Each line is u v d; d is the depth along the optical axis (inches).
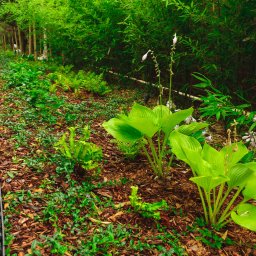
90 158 154.2
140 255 110.2
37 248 107.4
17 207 126.6
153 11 243.8
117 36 322.7
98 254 108.9
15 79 307.0
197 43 213.8
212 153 129.3
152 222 127.7
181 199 143.8
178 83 278.1
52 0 400.8
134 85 344.8
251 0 187.8
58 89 319.6
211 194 150.3
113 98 302.8
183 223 128.5
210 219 128.0
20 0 486.3
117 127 150.7
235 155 128.1
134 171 164.7
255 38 187.0
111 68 352.2
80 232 117.2
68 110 246.8
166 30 236.2
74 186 144.5
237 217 110.6
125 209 133.0
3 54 663.8
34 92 230.8
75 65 434.0
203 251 115.3
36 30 524.1
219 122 241.4
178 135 135.0
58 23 370.9
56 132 204.7
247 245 120.3
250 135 159.0
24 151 171.6
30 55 535.5
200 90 263.7
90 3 341.4
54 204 130.0
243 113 185.9
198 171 119.6
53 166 158.6
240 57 209.8
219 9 202.5
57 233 112.7
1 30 741.3
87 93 311.1
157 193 146.7
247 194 116.7
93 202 133.3
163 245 116.0
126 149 174.1
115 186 148.7
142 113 153.1
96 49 337.7
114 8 315.0
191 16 206.2
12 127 200.1
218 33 198.1
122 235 118.2
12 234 112.7
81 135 203.8
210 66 208.2
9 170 151.4
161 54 253.0
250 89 211.6
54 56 487.5
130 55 304.5
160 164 158.1
